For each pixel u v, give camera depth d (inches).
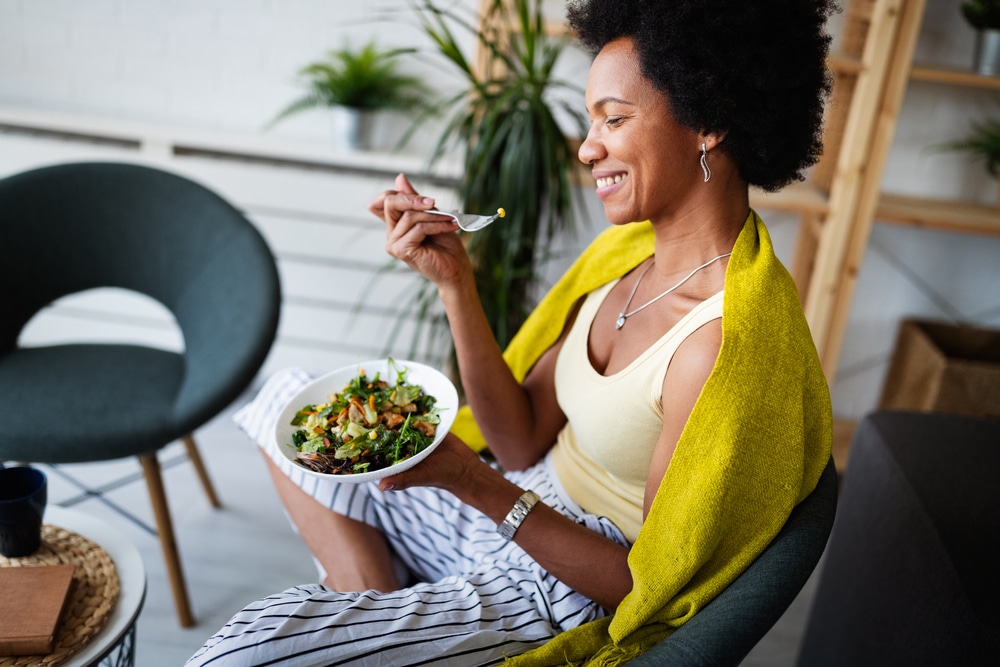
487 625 37.8
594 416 40.3
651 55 34.6
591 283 45.9
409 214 41.7
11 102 96.5
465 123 79.2
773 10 34.4
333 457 36.8
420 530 45.4
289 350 98.8
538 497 38.4
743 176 38.3
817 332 86.0
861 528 55.4
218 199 72.5
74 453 57.9
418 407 40.6
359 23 92.0
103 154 90.7
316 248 93.0
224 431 92.0
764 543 35.3
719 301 36.5
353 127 90.4
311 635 34.3
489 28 76.6
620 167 37.1
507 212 78.0
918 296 97.9
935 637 44.0
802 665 62.4
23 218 69.6
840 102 83.8
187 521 77.1
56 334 98.7
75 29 93.9
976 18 81.3
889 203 88.0
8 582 42.6
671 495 34.6
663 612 35.3
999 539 46.3
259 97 95.7
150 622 64.9
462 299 44.2
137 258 72.4
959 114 90.4
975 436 56.7
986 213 88.4
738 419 33.9
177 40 93.9
